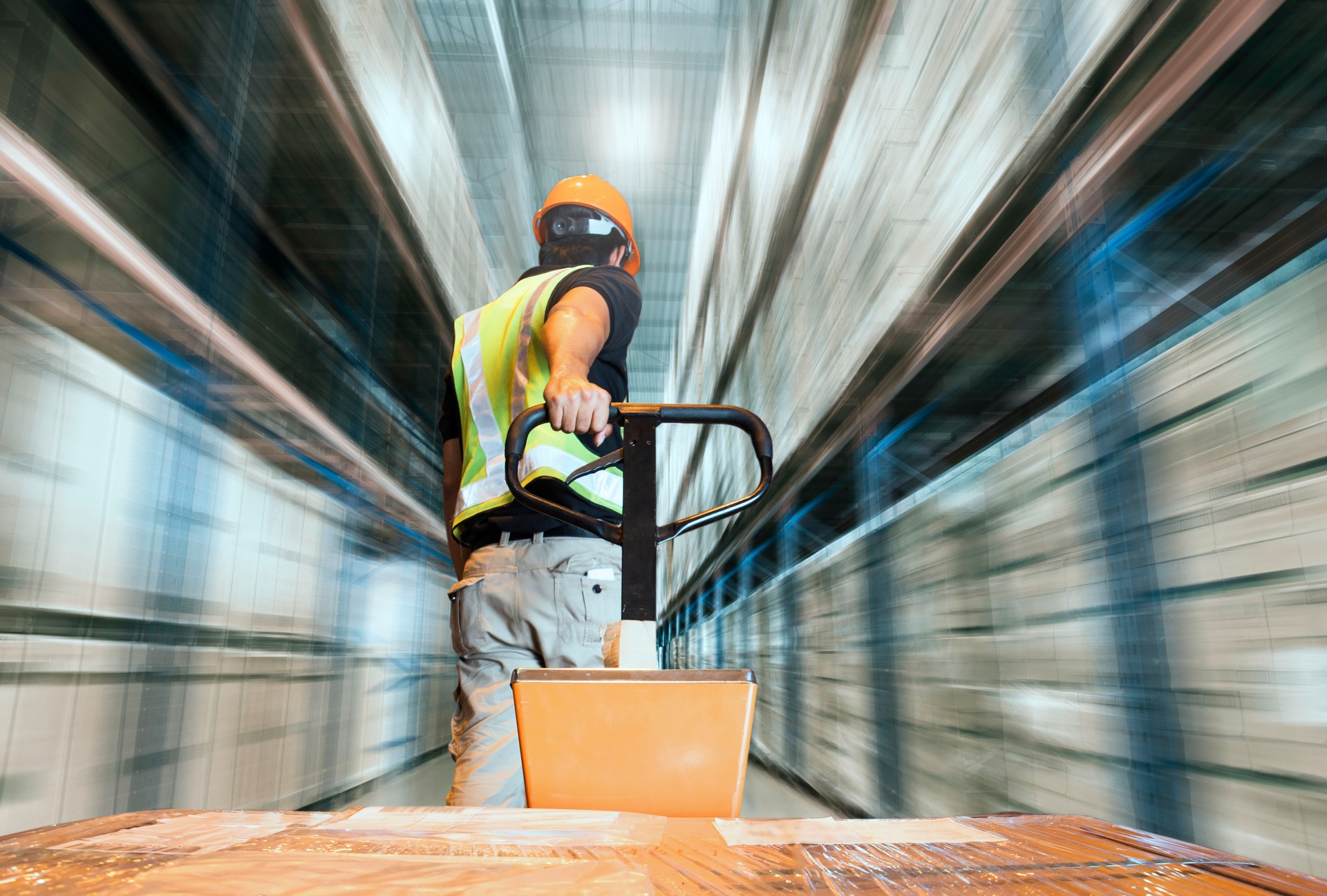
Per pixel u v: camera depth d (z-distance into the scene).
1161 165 1.54
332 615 4.60
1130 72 1.50
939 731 3.00
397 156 4.73
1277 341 1.32
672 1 12.19
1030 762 2.24
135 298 2.29
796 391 5.01
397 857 0.43
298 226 4.37
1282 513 1.31
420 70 5.66
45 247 1.88
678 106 14.05
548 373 1.34
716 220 9.64
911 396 3.16
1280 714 1.29
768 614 7.32
